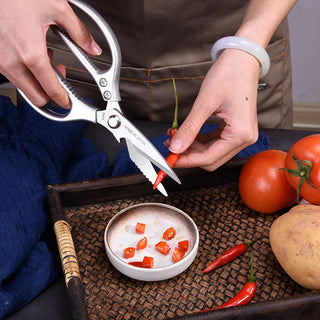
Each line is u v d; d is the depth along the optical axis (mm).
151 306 601
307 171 629
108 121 623
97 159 839
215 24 962
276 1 725
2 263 634
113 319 584
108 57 1015
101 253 672
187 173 759
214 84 657
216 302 609
